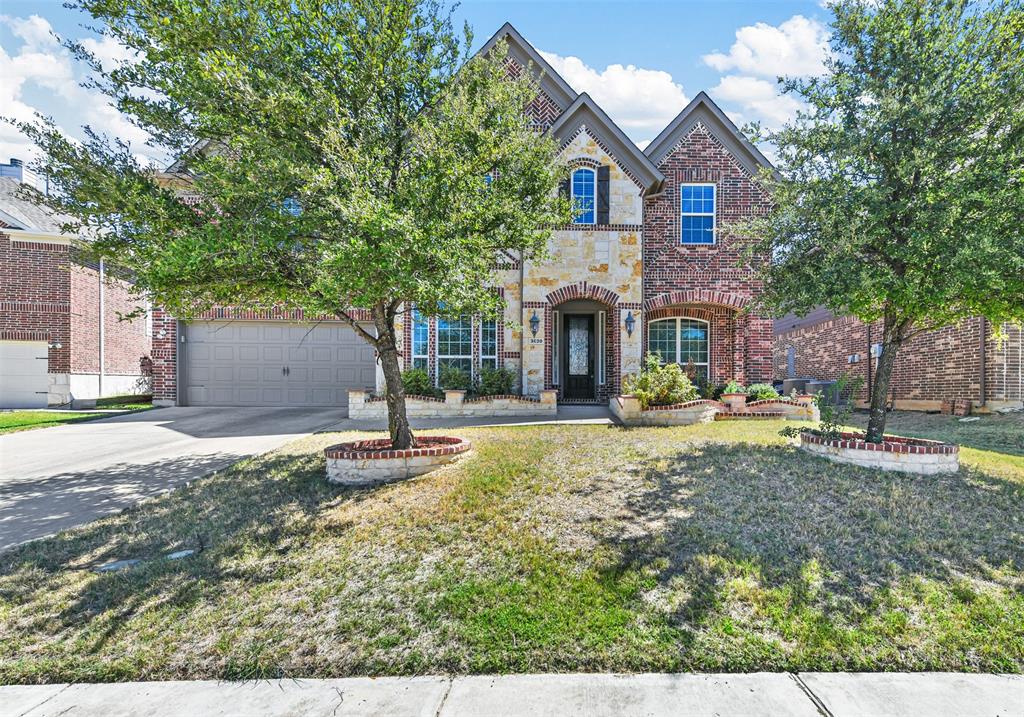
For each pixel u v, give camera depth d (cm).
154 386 1544
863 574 422
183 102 621
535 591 398
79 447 973
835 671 318
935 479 657
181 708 290
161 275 565
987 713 282
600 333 1500
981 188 590
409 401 1270
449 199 630
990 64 639
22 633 360
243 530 526
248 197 594
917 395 1523
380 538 496
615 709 284
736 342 1473
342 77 642
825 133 686
